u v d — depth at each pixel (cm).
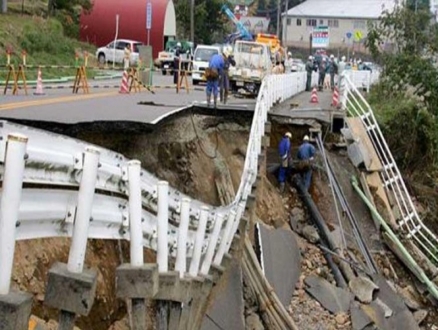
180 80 2944
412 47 3216
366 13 9744
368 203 2091
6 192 435
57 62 3803
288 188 2098
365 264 1897
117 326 998
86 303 508
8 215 436
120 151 1317
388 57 3166
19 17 4353
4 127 459
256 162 1731
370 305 1694
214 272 1062
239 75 2830
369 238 2030
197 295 880
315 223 1989
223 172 1767
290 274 1711
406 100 2867
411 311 1770
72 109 1557
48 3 5247
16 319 421
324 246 1903
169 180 1495
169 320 748
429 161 2616
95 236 624
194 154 1702
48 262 881
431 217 2411
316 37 6600
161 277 710
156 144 1486
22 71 2219
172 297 713
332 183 2125
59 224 541
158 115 1491
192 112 1861
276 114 2231
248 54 2894
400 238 2067
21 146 438
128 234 679
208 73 1977
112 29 5662
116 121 1288
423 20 3316
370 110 2383
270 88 2267
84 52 4631
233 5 9356
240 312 1295
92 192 541
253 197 1605
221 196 1708
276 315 1452
